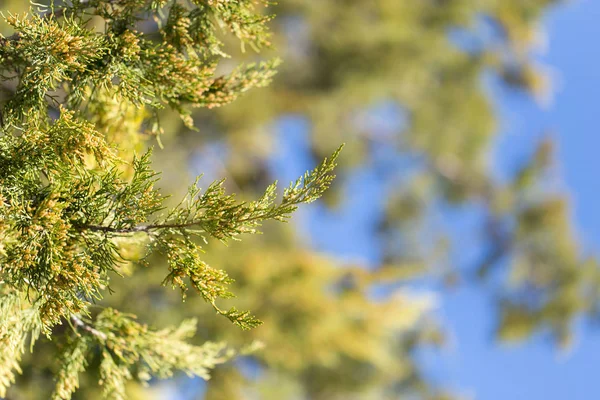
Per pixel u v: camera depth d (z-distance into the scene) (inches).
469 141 448.5
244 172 410.9
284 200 59.0
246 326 57.9
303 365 267.4
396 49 378.6
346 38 366.3
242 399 241.6
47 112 69.9
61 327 139.7
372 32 369.4
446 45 406.3
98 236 62.0
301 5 355.6
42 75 63.3
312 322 235.8
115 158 60.6
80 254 59.6
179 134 293.0
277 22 362.9
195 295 216.7
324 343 244.1
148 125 84.8
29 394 162.9
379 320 256.8
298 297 232.5
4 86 68.9
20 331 72.6
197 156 336.5
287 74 377.7
